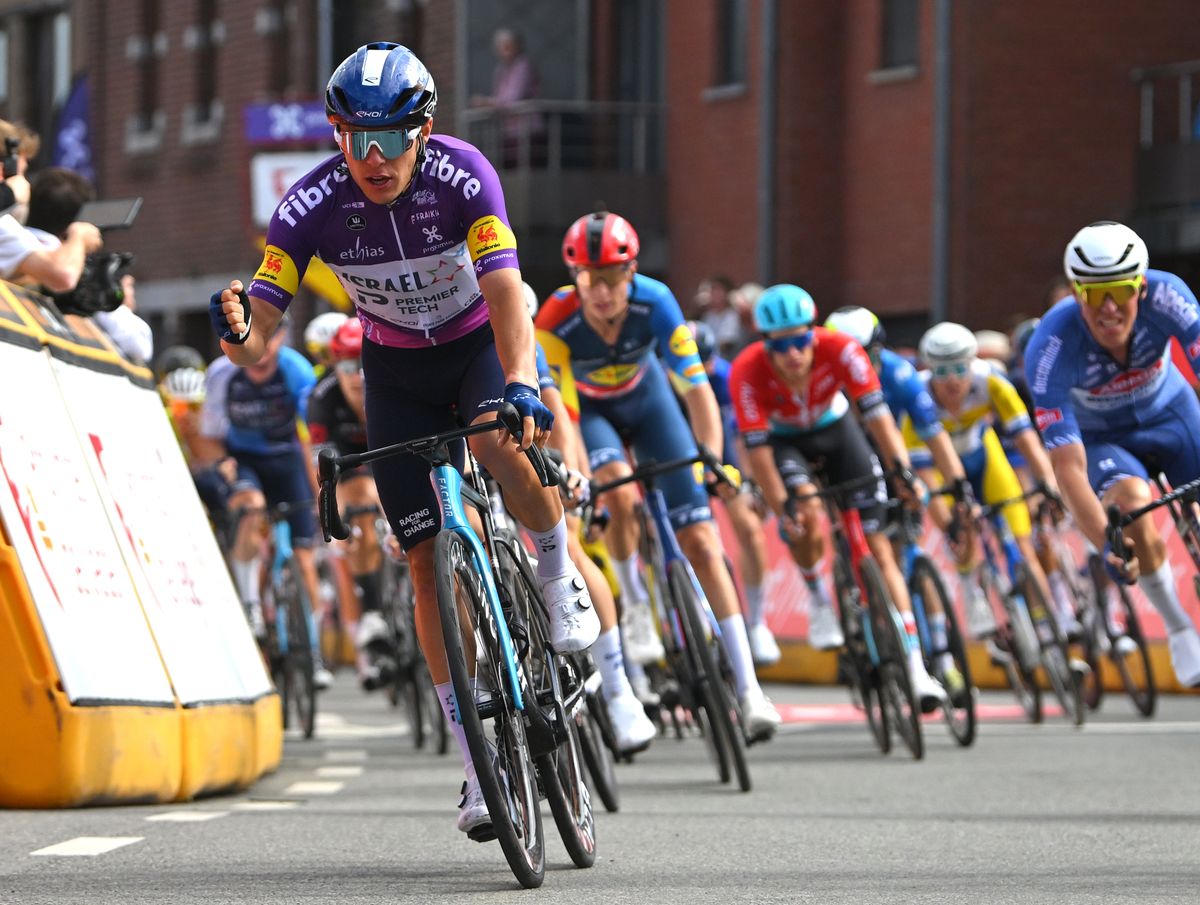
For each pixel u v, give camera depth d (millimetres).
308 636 26375
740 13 51062
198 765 17547
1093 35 45969
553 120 53031
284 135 40969
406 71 12094
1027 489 31875
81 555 16703
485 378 13055
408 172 12336
